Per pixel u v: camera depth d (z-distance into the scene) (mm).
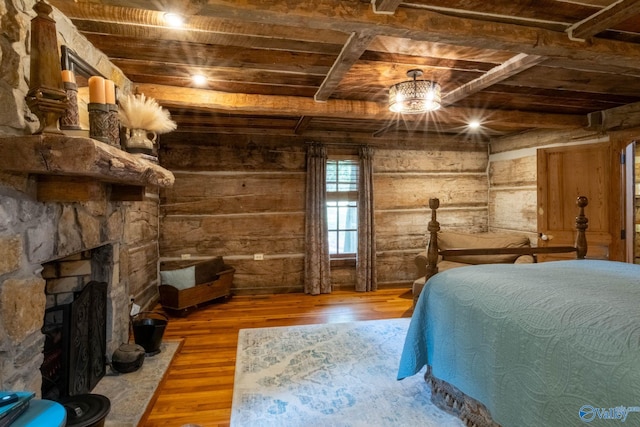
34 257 1618
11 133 1509
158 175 2357
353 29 1885
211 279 4578
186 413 2209
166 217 4883
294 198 5242
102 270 2652
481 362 1799
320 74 2861
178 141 4914
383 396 2383
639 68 2496
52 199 1632
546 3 1852
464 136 5578
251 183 5117
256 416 2162
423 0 1812
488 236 4715
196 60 2602
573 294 1630
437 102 2836
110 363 2631
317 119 4441
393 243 5551
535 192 4922
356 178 5426
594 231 3963
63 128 1805
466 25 1948
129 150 2303
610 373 1200
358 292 5230
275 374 2701
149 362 2814
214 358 3008
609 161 3861
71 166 1394
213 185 5016
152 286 4520
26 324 1549
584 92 3344
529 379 1495
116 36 2234
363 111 3574
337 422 2104
